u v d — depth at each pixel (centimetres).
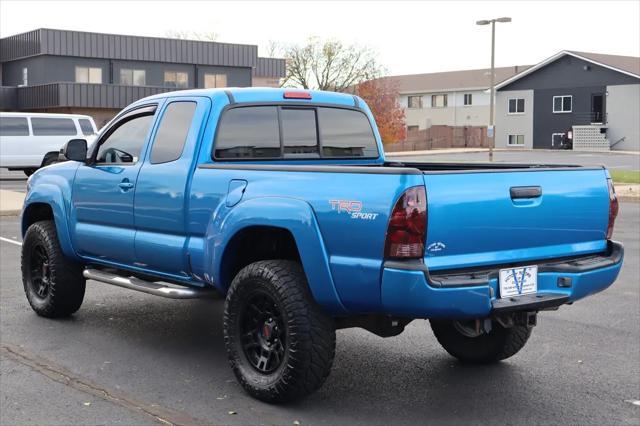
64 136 2762
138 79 5034
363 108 718
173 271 628
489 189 495
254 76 5803
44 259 774
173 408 529
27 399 543
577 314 834
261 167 548
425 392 570
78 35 4766
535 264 525
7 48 5003
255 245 586
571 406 546
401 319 516
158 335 715
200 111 614
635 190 2428
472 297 477
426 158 4794
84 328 738
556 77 6288
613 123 6003
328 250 503
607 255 566
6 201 1934
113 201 672
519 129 6525
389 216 471
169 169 618
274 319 536
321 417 517
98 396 551
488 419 519
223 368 618
